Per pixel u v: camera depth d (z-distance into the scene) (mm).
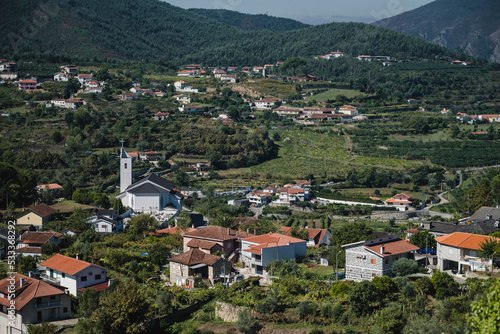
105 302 96688
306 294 98938
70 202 193875
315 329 87938
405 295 92562
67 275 110500
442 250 111750
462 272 106312
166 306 100188
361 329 87250
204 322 97062
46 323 93000
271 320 93000
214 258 116500
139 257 126312
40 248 133375
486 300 54281
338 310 90750
